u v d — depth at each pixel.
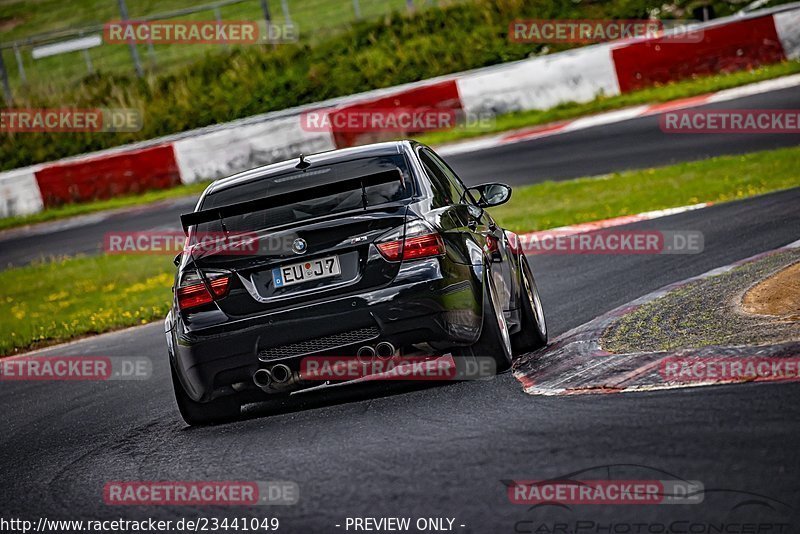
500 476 13.66
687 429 14.26
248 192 21.05
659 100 76.69
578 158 65.06
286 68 103.94
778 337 17.69
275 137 82.12
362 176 19.02
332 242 19.02
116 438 21.45
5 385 32.75
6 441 23.55
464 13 102.94
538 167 64.75
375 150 21.75
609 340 20.77
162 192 82.50
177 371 20.00
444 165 24.30
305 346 19.09
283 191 20.67
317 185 19.20
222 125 86.38
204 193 21.77
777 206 39.59
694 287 24.73
